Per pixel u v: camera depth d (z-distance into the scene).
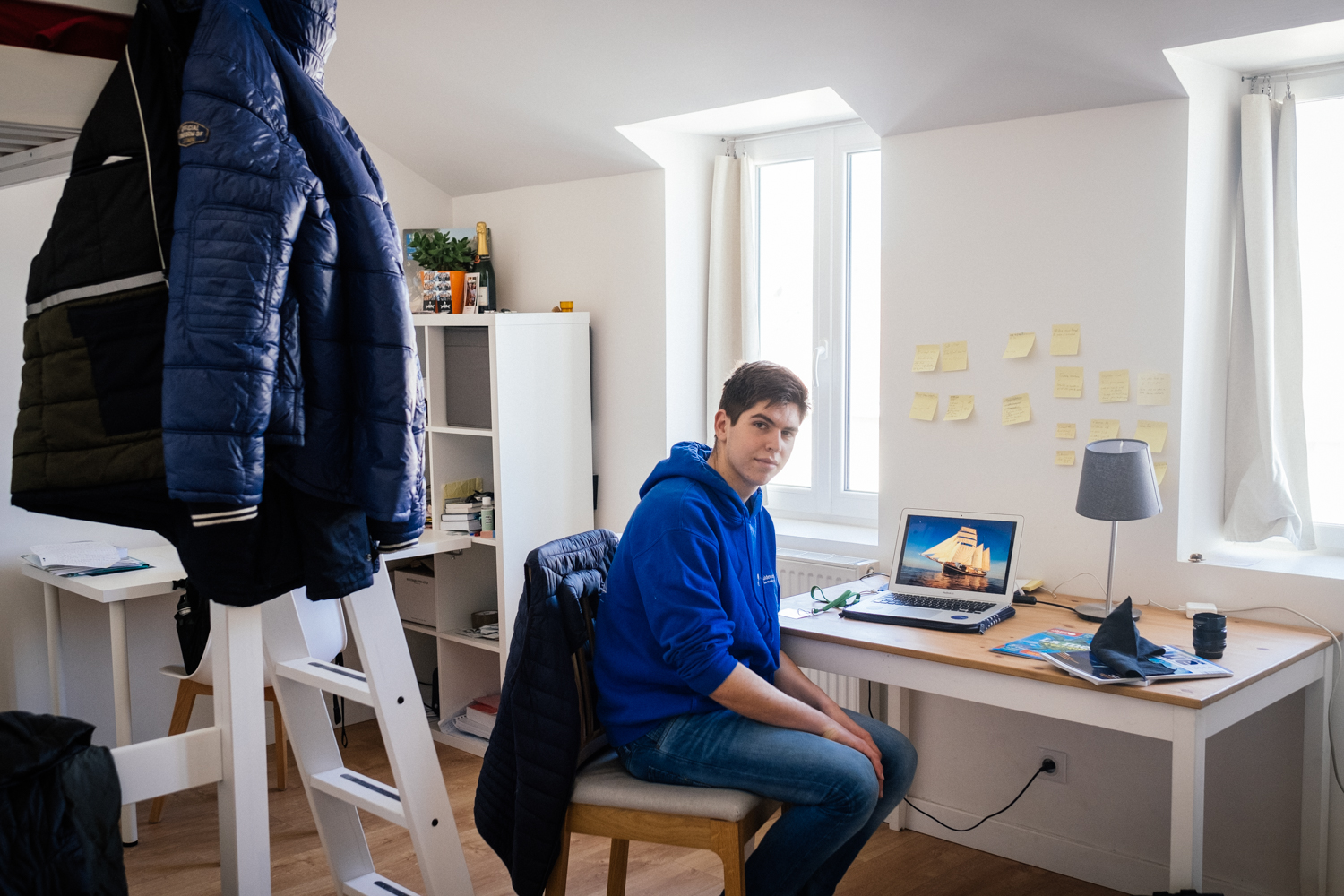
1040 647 2.21
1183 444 2.56
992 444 2.85
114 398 1.39
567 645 2.02
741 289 3.63
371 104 3.59
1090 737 2.72
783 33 2.69
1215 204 2.61
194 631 2.87
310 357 1.44
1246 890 2.54
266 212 1.32
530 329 3.52
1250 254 2.61
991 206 2.81
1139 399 2.61
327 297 1.43
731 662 1.98
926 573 2.66
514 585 3.50
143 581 2.88
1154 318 2.57
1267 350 2.60
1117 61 2.43
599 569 2.26
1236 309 2.68
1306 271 2.67
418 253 3.77
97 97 1.48
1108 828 2.71
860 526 3.52
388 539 1.61
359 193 1.46
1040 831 2.83
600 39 2.91
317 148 1.45
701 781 1.99
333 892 2.64
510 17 2.89
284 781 3.31
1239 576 2.51
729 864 1.92
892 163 2.98
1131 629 2.08
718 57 2.87
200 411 1.28
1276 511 2.61
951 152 2.87
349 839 2.27
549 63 3.08
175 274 1.31
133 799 1.63
